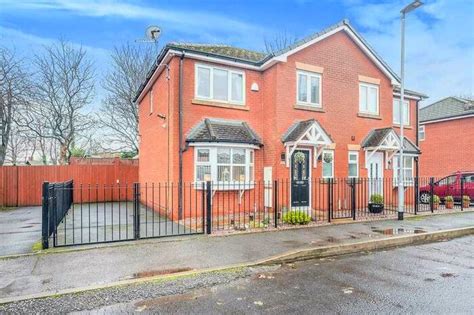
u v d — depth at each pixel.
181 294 4.81
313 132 12.04
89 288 4.89
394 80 15.33
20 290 4.80
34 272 5.54
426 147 24.11
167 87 12.05
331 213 11.14
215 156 11.31
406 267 6.26
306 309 4.31
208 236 8.24
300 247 7.22
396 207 14.52
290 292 4.93
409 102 17.19
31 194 15.97
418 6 10.84
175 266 5.95
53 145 27.92
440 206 15.24
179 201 10.90
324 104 13.38
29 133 23.77
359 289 5.05
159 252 6.81
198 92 11.80
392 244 8.14
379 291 4.97
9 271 5.57
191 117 11.52
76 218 11.43
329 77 13.60
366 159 14.23
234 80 12.59
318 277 5.64
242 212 11.99
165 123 12.29
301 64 12.87
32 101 23.66
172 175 11.15
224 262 6.22
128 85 28.12
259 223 10.07
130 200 18.00
